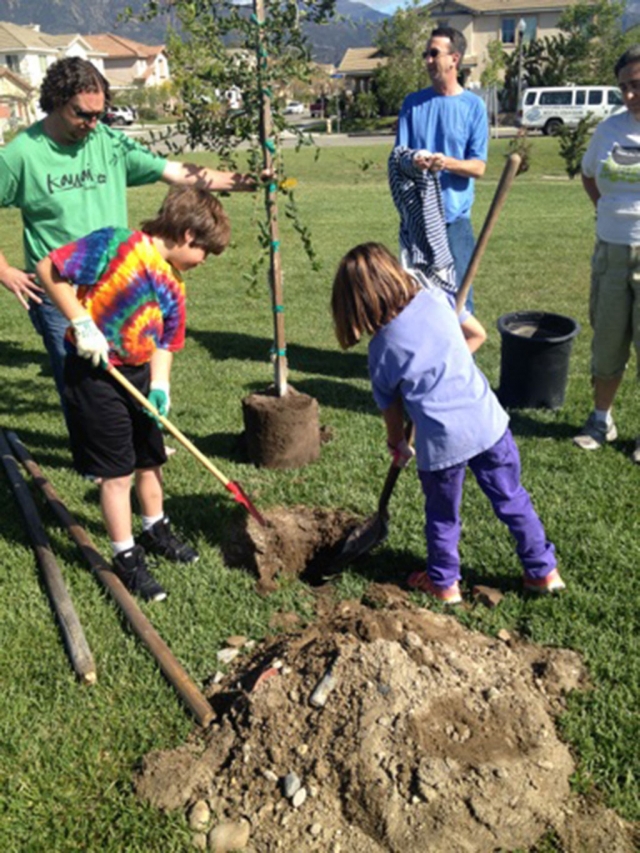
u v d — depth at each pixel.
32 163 3.87
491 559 3.61
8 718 2.79
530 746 2.51
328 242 11.88
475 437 3.00
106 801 2.48
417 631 2.96
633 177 4.19
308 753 2.49
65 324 4.21
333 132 39.69
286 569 3.67
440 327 2.99
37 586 3.54
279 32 4.03
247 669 2.98
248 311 8.27
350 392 5.85
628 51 4.04
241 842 2.33
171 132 4.30
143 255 3.09
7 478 4.59
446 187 4.98
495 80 42.28
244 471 4.53
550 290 8.77
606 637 3.06
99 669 3.01
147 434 3.43
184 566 3.62
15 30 61.44
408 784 2.35
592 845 2.28
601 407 4.73
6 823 2.41
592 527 3.79
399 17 41.94
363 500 4.12
